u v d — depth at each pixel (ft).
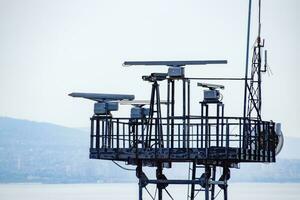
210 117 213.25
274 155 230.89
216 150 212.43
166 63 218.79
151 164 230.48
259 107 248.93
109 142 225.15
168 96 221.66
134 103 236.22
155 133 216.74
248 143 219.61
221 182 222.89
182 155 213.46
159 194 229.04
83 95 228.02
